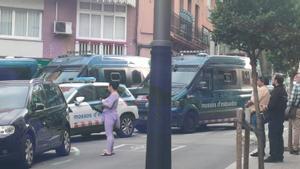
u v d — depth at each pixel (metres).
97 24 29.48
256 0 8.87
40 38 28.55
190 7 37.62
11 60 21.61
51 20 28.69
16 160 10.81
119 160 12.41
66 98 15.91
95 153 13.71
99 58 20.41
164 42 5.67
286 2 8.86
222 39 9.23
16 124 10.80
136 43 30.08
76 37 29.05
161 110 5.65
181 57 20.47
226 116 20.66
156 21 5.69
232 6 8.96
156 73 5.67
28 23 28.39
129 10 29.97
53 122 12.55
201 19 39.97
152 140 5.66
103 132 17.61
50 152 14.03
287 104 12.80
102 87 16.92
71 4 28.98
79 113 15.94
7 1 27.95
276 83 11.38
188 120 19.08
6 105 11.47
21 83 12.12
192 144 15.47
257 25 8.78
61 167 11.40
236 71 21.31
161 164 5.64
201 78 19.69
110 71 20.58
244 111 8.41
